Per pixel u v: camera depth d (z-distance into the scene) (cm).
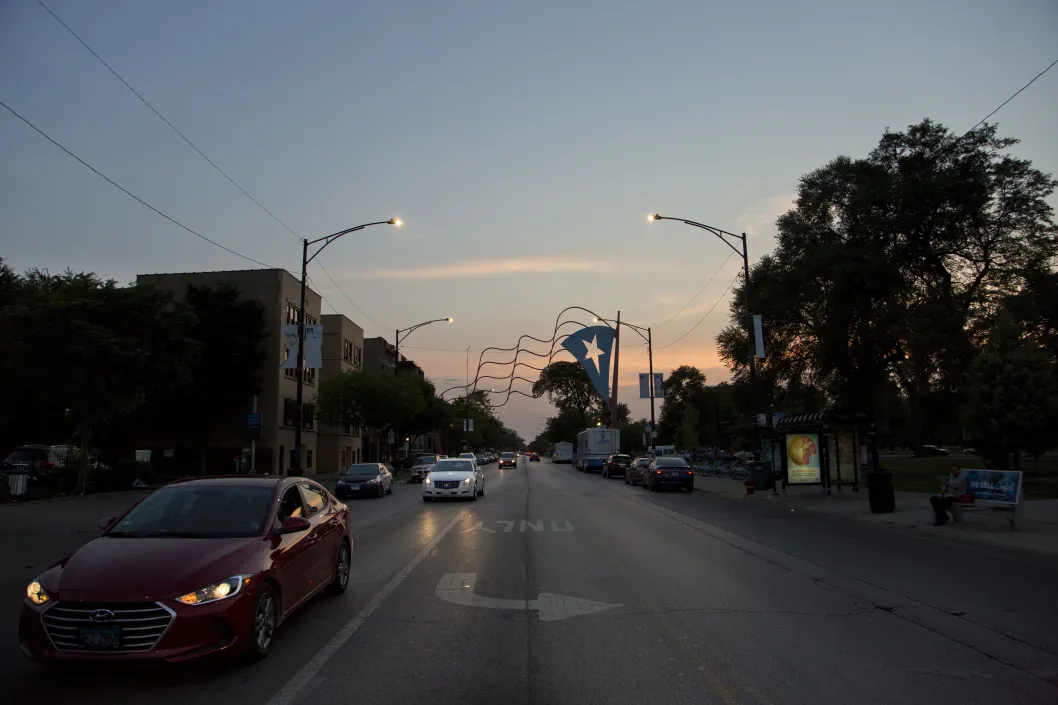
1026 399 2125
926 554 1245
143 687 553
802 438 2617
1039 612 806
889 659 628
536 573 1048
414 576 1025
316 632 714
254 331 4091
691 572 1059
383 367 7319
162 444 4109
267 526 687
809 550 1292
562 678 577
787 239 3562
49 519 1750
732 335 4216
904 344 3238
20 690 547
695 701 526
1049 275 3209
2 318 2280
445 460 2734
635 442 9519
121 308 2391
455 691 547
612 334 5662
